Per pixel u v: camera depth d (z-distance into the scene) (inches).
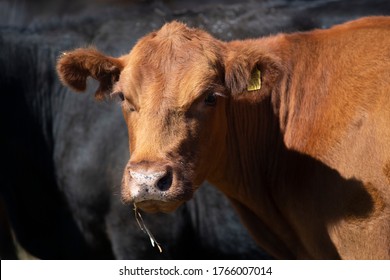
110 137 503.5
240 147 394.9
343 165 366.0
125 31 538.9
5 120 532.4
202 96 349.1
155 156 337.1
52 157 528.4
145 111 346.9
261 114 395.5
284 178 389.1
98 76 379.6
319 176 371.6
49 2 834.2
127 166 337.4
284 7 540.7
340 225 365.1
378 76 373.1
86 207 511.5
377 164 359.3
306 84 387.9
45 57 535.5
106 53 527.5
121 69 374.6
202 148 353.1
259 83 361.7
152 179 328.8
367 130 364.2
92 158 505.4
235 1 780.0
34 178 534.9
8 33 543.2
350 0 547.2
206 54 357.1
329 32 399.5
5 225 570.6
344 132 369.4
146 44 362.9
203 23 528.7
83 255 530.3
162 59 354.9
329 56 388.5
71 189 515.2
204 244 507.8
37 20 563.8
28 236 545.0
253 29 521.3
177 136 343.9
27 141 533.0
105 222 509.4
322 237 374.0
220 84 357.7
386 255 361.1
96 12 565.0
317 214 373.1
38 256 547.5
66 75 379.2
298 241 399.2
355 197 361.4
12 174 537.0
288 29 522.3
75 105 519.8
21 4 749.3
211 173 387.9
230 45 384.8
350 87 376.5
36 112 531.8
